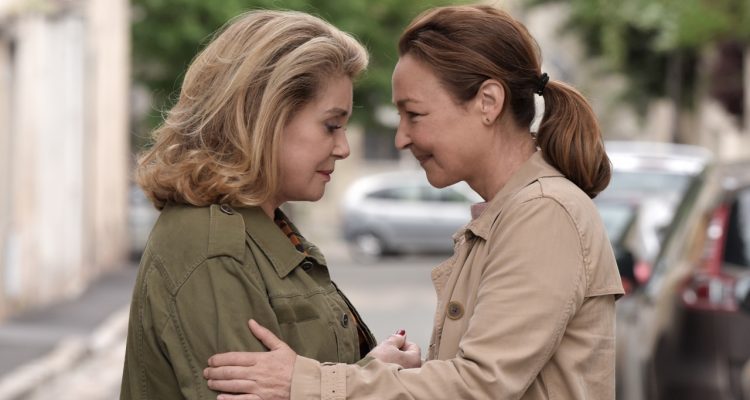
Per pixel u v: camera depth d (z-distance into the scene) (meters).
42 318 30.86
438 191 57.53
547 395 6.79
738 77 57.34
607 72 71.38
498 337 6.62
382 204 57.44
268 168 6.81
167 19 52.81
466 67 7.00
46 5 33.62
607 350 6.89
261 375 6.53
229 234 6.70
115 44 49.12
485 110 7.04
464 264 7.11
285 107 6.82
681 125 71.88
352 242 57.62
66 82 39.16
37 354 24.52
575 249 6.74
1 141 32.62
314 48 6.86
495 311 6.67
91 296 37.50
